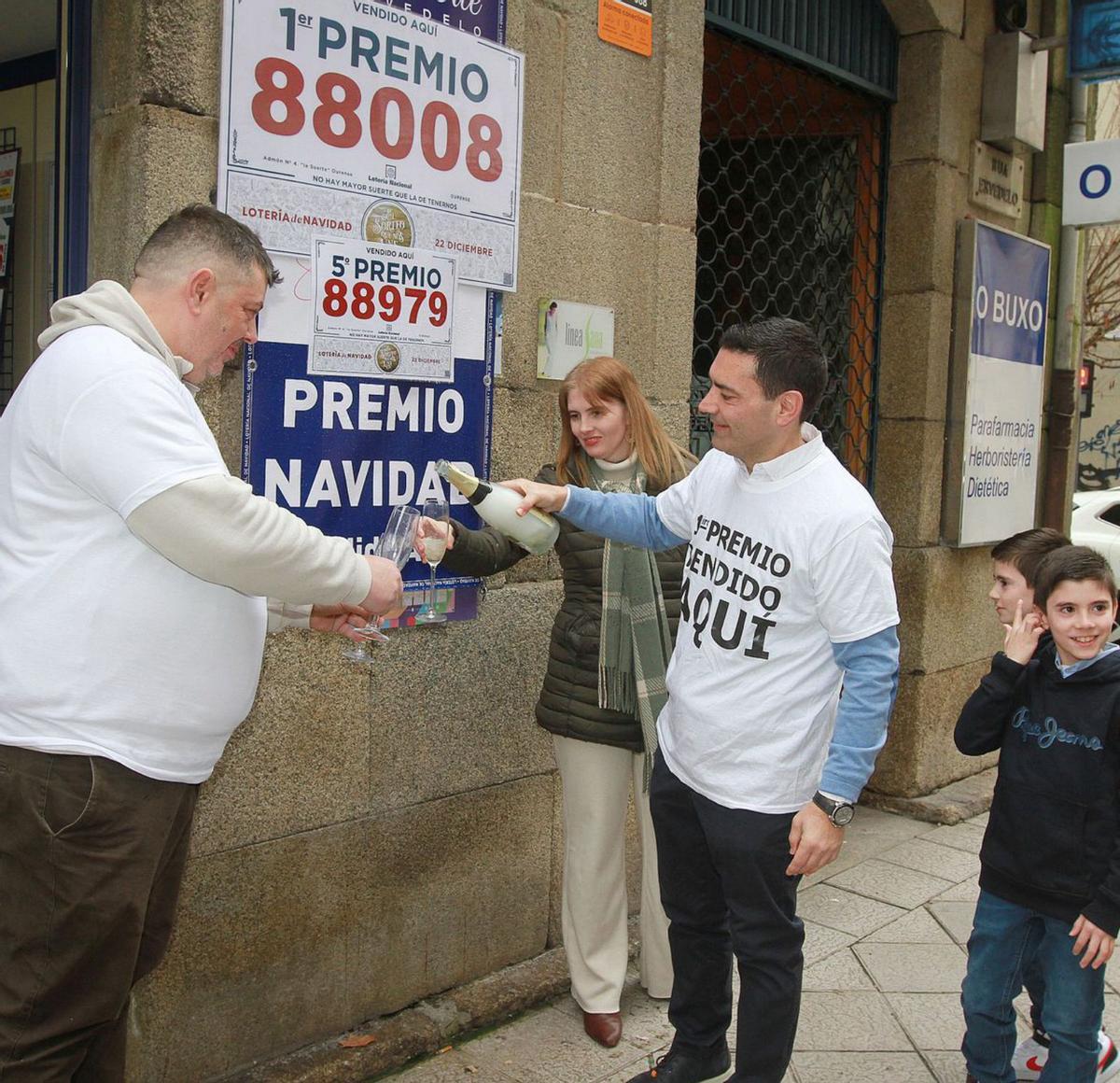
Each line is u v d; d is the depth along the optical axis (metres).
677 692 2.59
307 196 2.79
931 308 5.14
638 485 3.10
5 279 3.53
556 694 3.15
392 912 3.17
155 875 1.96
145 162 2.52
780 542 2.38
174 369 2.00
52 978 1.89
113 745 1.86
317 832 2.98
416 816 3.21
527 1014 3.34
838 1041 3.26
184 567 1.86
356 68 2.86
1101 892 2.40
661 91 3.76
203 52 2.59
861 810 5.31
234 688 2.01
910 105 5.15
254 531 1.87
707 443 4.85
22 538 1.89
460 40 3.10
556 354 3.48
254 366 2.74
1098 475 18.09
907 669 5.28
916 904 4.23
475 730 3.33
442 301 3.13
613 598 3.05
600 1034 3.16
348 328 2.91
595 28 3.52
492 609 3.34
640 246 3.76
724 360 2.38
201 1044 2.80
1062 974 2.57
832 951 3.83
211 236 2.00
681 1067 2.74
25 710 1.85
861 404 5.34
